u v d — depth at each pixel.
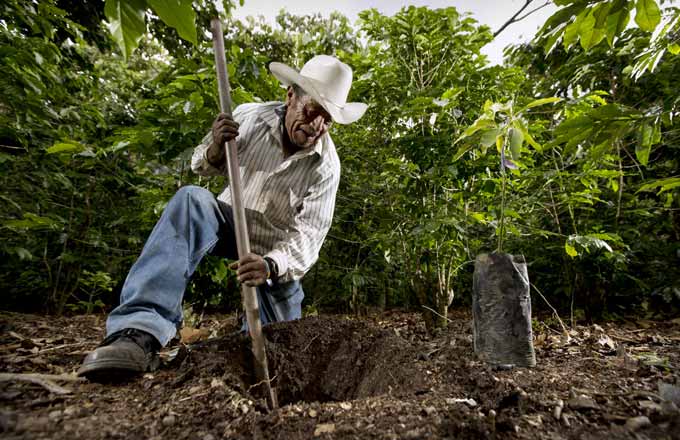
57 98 2.90
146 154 2.33
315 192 1.93
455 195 2.49
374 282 3.42
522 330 1.57
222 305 3.61
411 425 0.95
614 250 2.87
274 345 1.65
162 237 1.46
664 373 1.47
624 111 1.32
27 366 1.37
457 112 2.31
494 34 2.66
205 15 2.83
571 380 1.38
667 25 1.40
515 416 1.07
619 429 0.99
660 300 3.38
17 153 2.99
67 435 0.86
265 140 1.89
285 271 1.59
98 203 3.53
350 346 1.69
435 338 2.31
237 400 1.09
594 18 1.16
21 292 3.52
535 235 3.10
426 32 2.63
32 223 2.34
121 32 0.82
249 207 1.87
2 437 0.82
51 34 2.35
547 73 3.86
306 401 1.61
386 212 2.67
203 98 2.13
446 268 2.59
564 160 2.83
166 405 1.04
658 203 3.32
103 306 3.58
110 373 1.15
